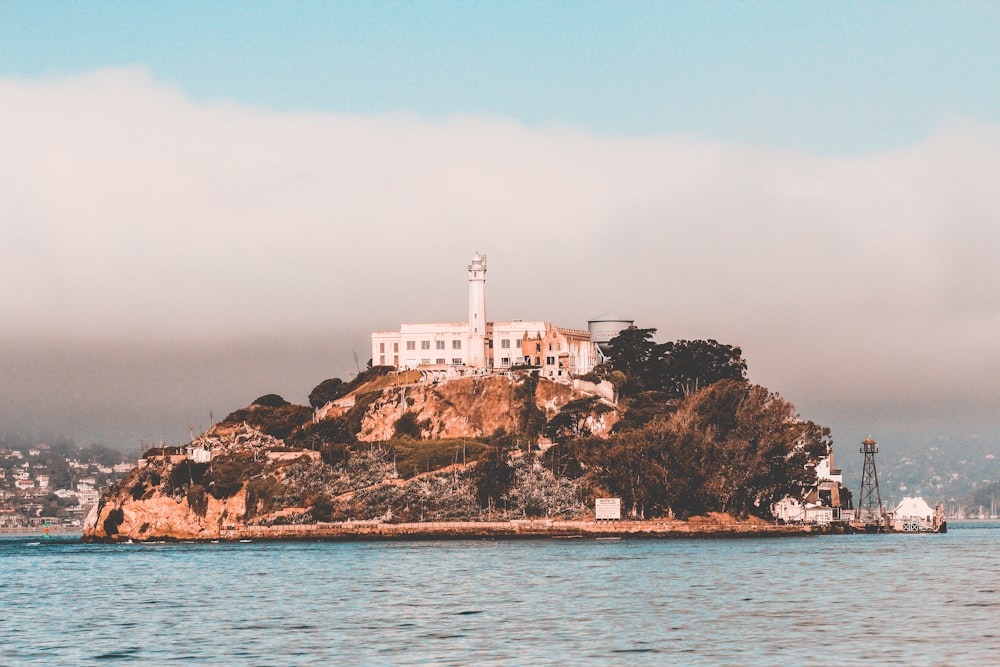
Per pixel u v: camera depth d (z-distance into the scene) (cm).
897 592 18650
